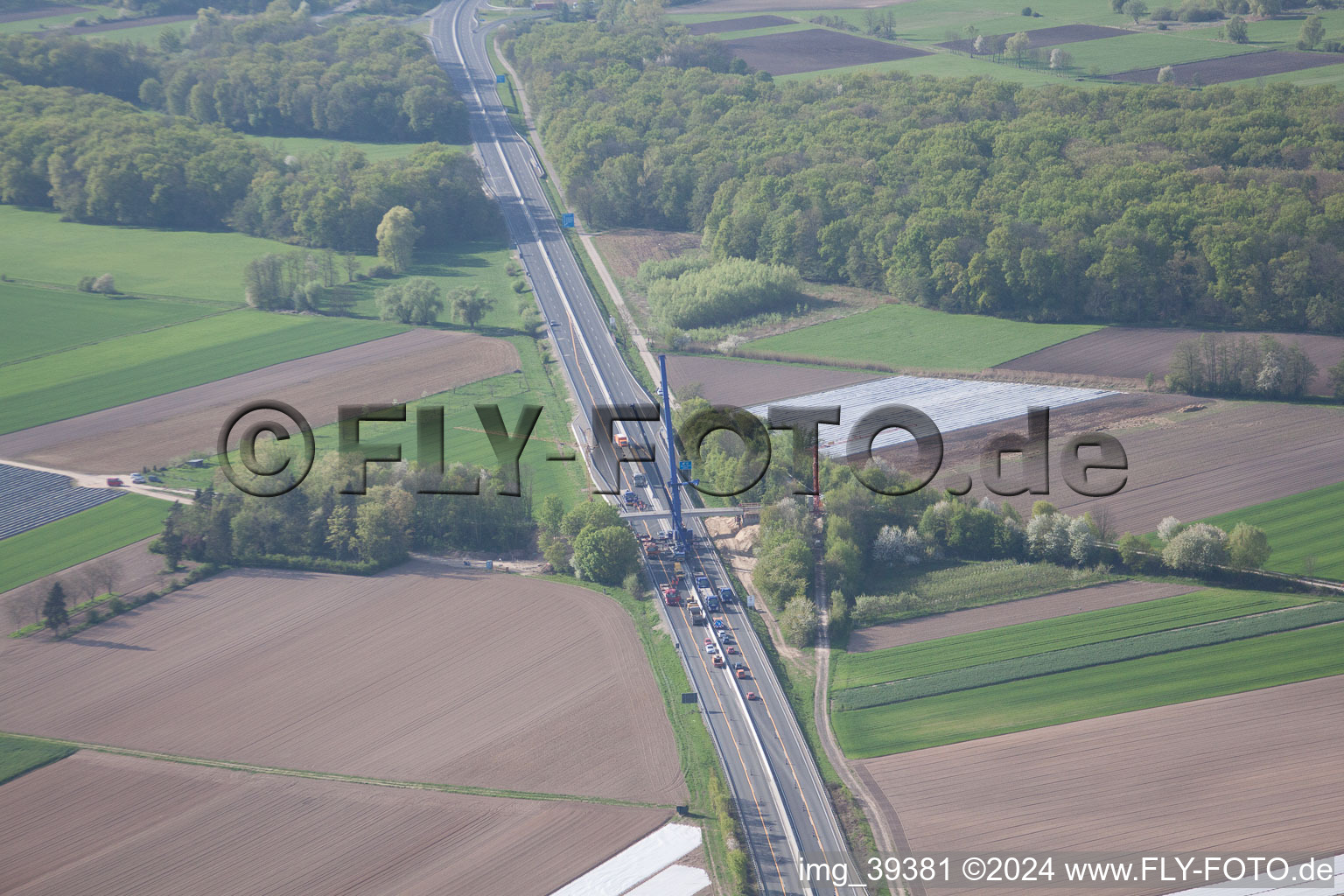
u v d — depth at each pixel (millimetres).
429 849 143375
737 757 156625
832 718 163625
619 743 160375
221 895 138000
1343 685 160625
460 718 166750
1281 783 144375
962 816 144125
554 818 147375
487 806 149875
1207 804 142375
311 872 140750
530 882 137625
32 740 164875
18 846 146375
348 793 153375
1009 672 169625
